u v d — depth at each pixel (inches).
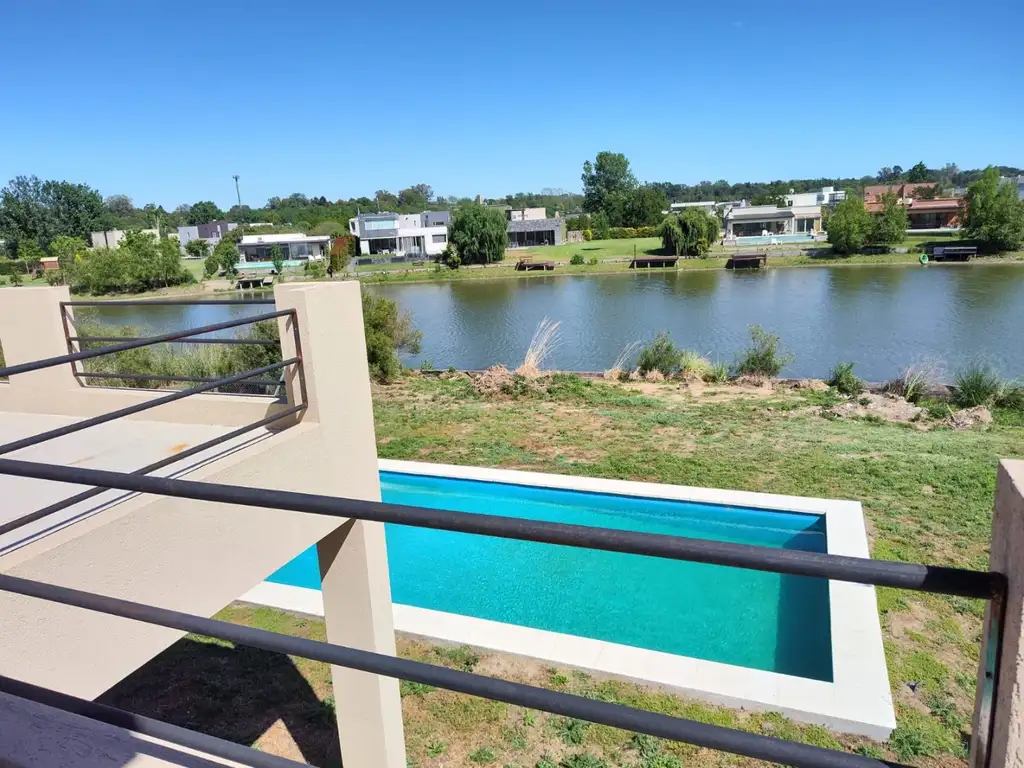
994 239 1936.5
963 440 372.5
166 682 185.2
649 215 3376.0
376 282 2048.5
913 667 177.2
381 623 133.7
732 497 287.9
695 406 469.4
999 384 470.6
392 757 138.9
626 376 573.0
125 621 87.8
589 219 3289.9
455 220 2370.8
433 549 278.5
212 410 138.6
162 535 92.4
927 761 145.9
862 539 245.3
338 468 125.7
